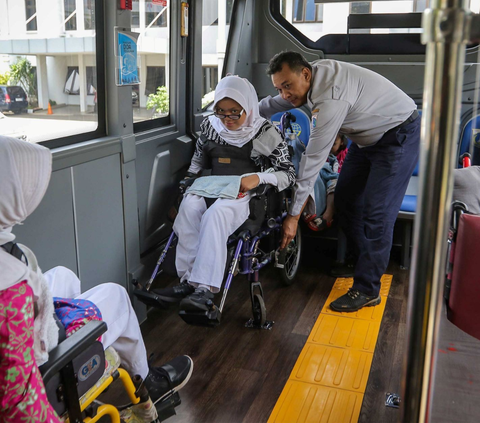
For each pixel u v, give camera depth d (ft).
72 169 7.84
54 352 4.41
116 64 8.65
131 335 5.98
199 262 8.91
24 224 7.02
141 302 9.95
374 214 10.23
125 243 9.55
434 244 2.49
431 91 2.35
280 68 9.18
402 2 13.05
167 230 11.80
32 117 7.32
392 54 13.53
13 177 3.80
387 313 10.48
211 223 9.03
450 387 5.36
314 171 9.78
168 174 11.41
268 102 11.66
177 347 9.16
